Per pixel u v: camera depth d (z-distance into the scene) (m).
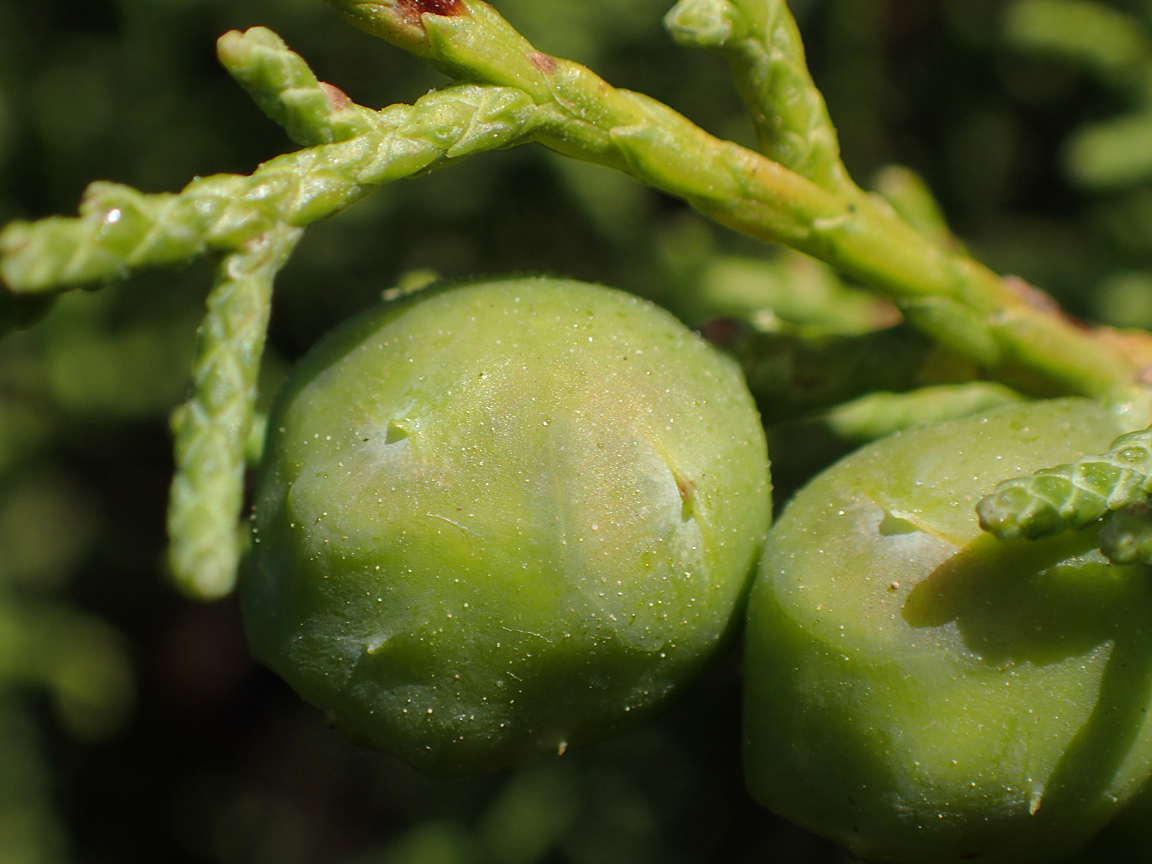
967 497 0.05
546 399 0.05
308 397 0.05
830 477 0.05
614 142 0.05
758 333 0.05
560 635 0.05
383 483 0.05
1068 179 0.11
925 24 0.11
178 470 0.05
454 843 0.12
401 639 0.05
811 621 0.05
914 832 0.05
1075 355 0.05
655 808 0.12
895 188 0.06
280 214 0.05
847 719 0.05
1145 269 0.09
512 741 0.05
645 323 0.05
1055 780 0.05
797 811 0.05
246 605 0.05
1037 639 0.05
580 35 0.11
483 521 0.05
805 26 0.11
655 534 0.05
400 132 0.05
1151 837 0.05
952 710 0.05
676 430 0.05
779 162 0.05
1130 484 0.05
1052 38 0.09
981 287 0.05
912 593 0.05
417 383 0.05
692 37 0.05
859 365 0.05
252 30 0.05
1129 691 0.05
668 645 0.05
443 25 0.05
